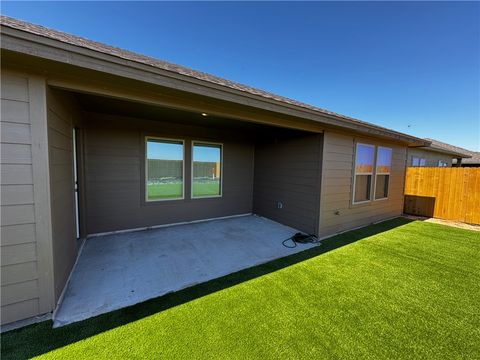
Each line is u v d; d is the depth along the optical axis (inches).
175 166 199.9
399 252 145.3
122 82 84.7
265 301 87.9
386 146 232.1
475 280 108.4
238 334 69.2
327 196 177.0
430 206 262.2
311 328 72.9
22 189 70.6
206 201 220.4
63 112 97.5
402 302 89.3
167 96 101.0
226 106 116.9
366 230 200.4
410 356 62.3
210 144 219.1
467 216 234.4
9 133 68.0
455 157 494.3
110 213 171.5
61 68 71.6
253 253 140.6
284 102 125.4
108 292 92.7
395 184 254.4
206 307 83.3
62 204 94.0
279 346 64.8
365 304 87.4
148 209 188.1
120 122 170.1
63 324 72.4
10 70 67.2
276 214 218.4
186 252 139.6
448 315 81.6
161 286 98.5
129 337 67.0
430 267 122.9
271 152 224.5
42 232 74.3
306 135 183.2
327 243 163.0
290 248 150.7
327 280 106.5
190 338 67.1
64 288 94.0
